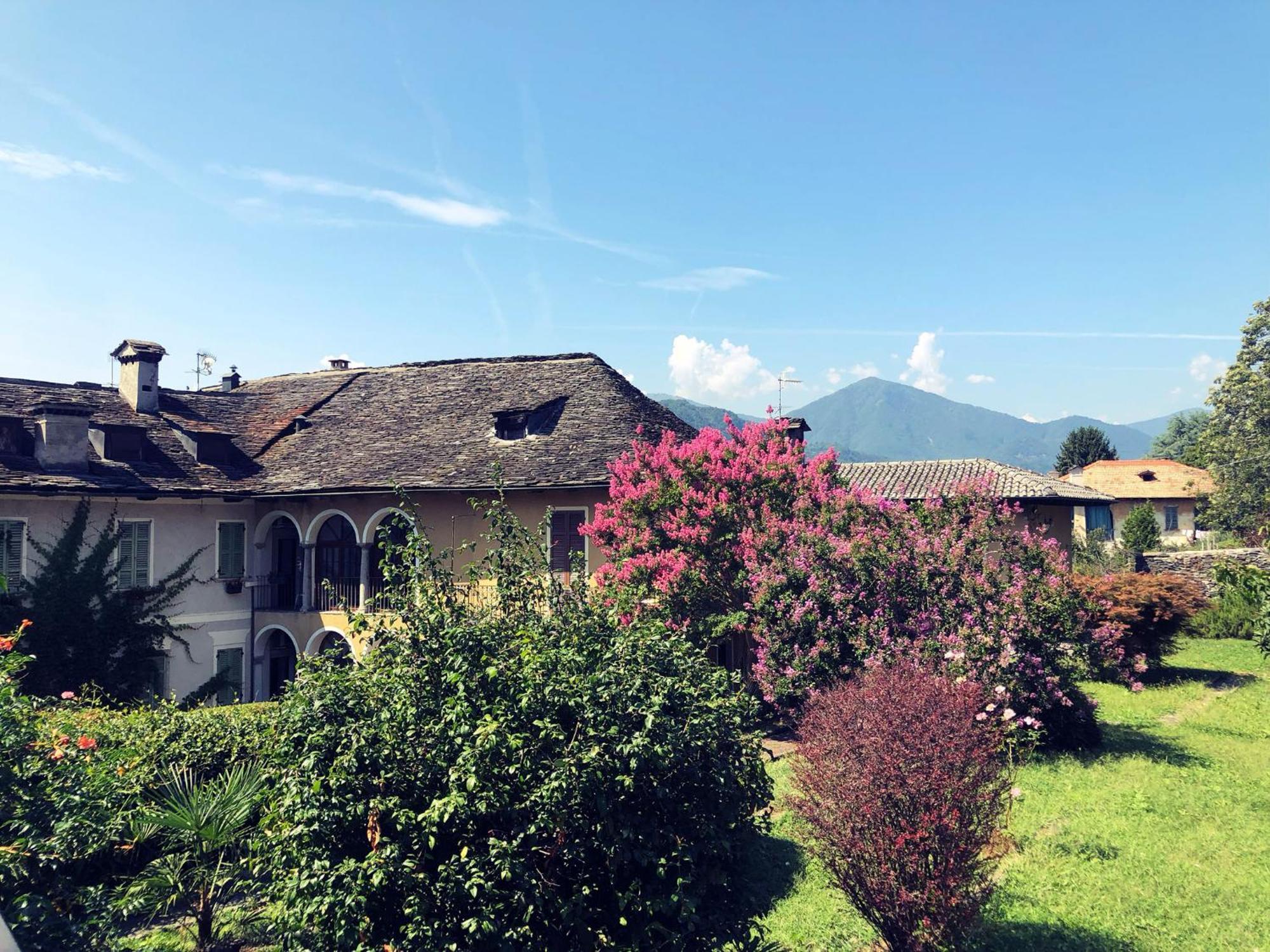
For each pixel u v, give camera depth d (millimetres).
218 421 23578
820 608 13188
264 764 6094
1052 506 24156
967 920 6520
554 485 17578
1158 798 10336
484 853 5094
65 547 17469
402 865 4961
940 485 25750
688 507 15445
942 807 6559
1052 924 7352
